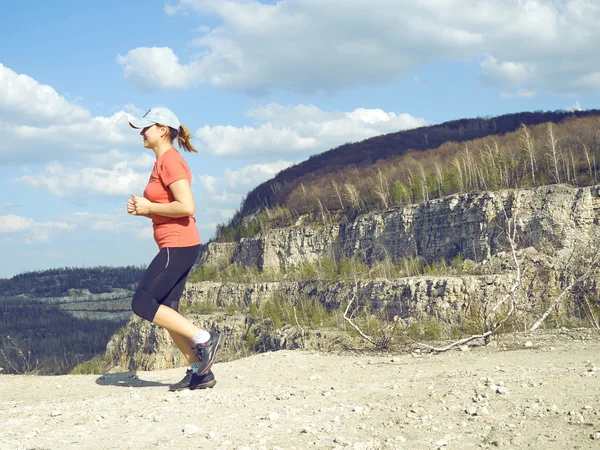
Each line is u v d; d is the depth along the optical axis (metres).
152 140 6.31
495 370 7.06
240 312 86.00
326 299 67.44
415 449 3.96
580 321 11.92
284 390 6.43
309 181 152.75
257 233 114.62
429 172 94.69
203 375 6.58
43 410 5.91
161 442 4.38
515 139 105.06
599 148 74.50
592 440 3.91
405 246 77.81
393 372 7.66
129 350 90.69
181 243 6.17
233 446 4.16
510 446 3.94
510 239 14.58
